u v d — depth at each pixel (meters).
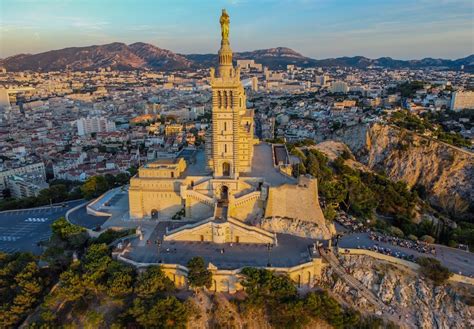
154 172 164.88
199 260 120.62
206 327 114.12
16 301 120.12
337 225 166.75
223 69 150.50
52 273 136.88
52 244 144.25
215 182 157.38
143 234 151.62
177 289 125.88
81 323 117.50
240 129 167.50
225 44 150.00
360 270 131.25
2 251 155.38
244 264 129.00
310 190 154.75
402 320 118.50
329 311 114.75
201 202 159.12
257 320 116.50
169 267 125.62
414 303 123.00
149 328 108.62
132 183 164.88
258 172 173.12
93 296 124.44
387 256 135.25
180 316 110.44
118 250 137.00
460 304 121.44
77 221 170.75
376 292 126.44
